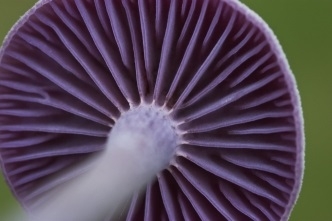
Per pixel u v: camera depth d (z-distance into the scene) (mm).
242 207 98
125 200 100
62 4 93
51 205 102
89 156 102
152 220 101
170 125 94
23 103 102
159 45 94
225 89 94
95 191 94
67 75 98
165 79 94
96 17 94
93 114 98
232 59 92
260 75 92
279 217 98
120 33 92
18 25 95
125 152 92
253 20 87
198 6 89
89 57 96
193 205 98
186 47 93
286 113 91
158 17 90
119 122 94
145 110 94
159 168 95
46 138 102
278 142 94
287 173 94
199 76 91
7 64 98
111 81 96
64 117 101
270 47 88
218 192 99
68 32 95
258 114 93
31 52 98
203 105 94
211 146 95
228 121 93
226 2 87
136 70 93
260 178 98
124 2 90
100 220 101
